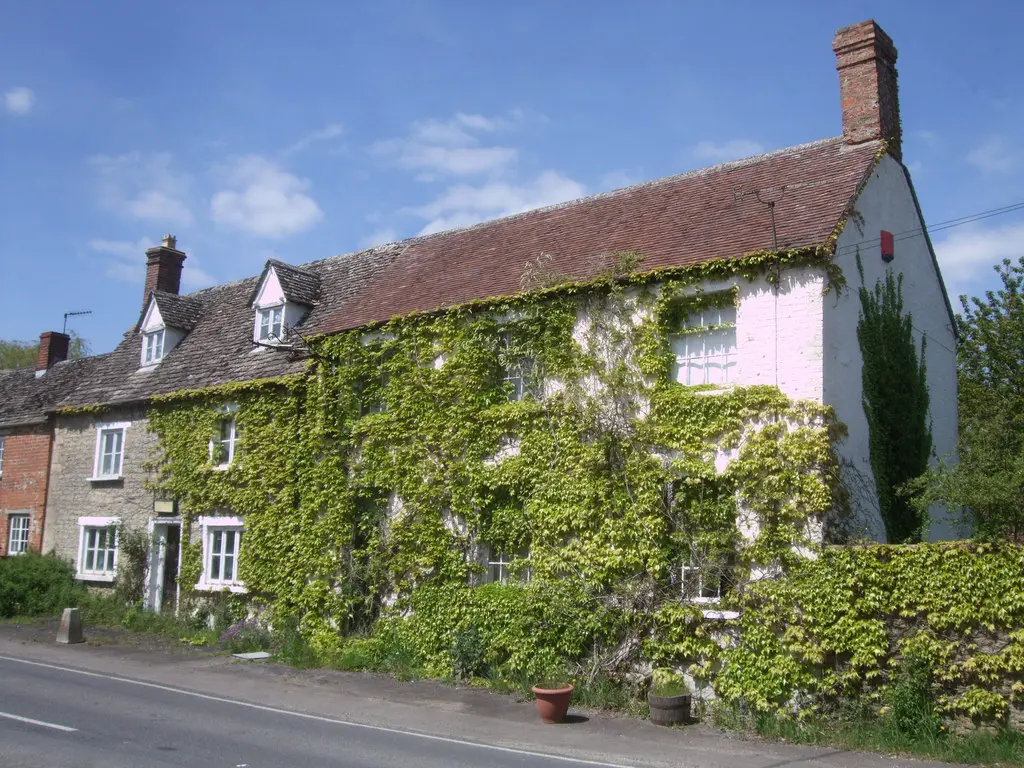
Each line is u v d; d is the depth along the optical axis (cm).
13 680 1362
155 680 1439
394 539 1688
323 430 1847
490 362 1644
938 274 1716
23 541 2619
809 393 1280
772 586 1230
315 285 2284
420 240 2334
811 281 1312
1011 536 1130
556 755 1015
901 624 1144
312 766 896
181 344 2516
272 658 1683
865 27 1636
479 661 1496
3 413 2859
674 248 1516
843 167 1552
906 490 1373
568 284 1529
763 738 1127
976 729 1063
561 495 1463
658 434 1384
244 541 1978
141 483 2272
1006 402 2100
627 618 1351
